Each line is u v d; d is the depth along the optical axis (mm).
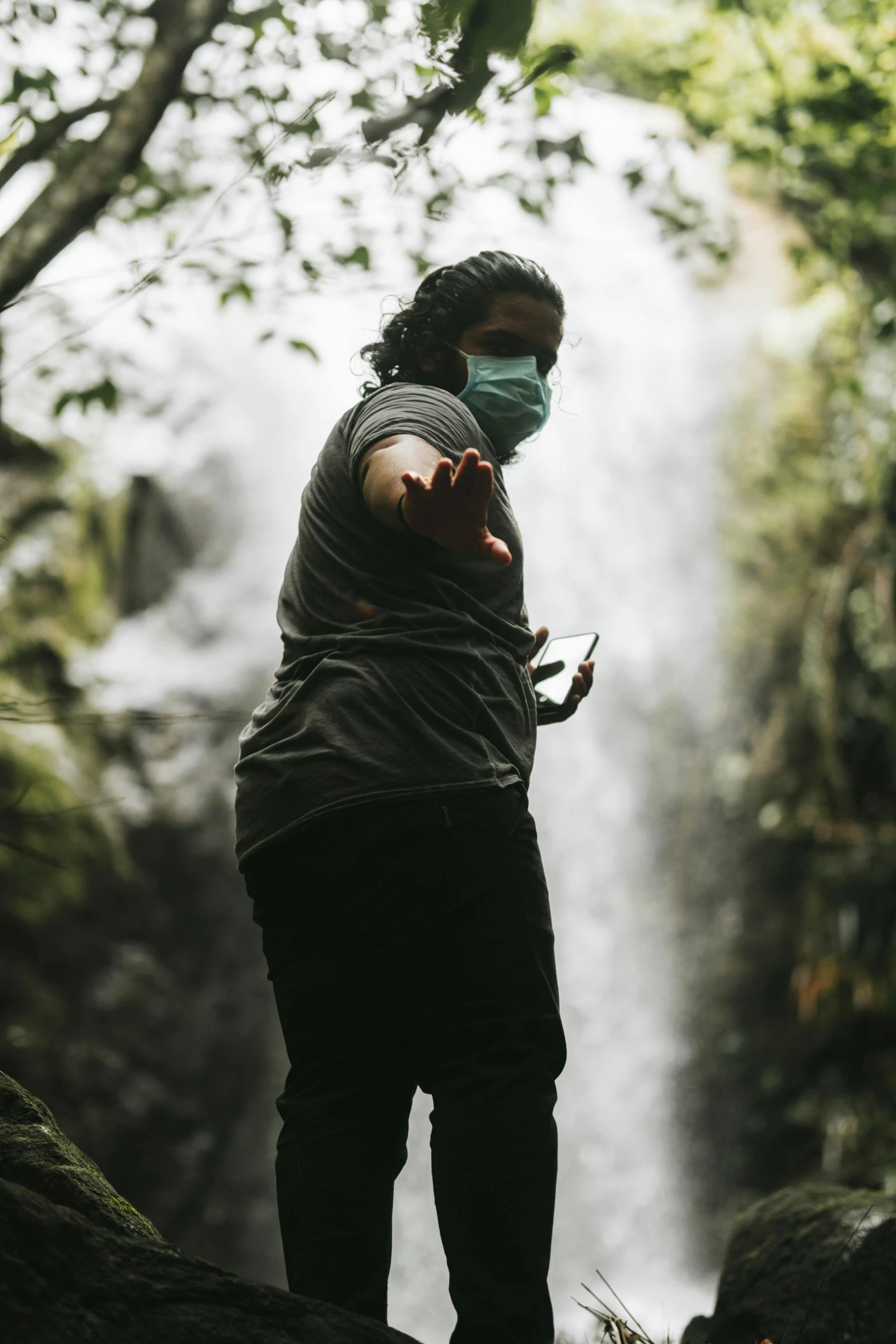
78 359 6285
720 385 14742
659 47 9070
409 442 1714
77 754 12188
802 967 13258
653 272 15031
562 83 5371
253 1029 12664
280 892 1887
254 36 4887
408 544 1865
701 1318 3150
